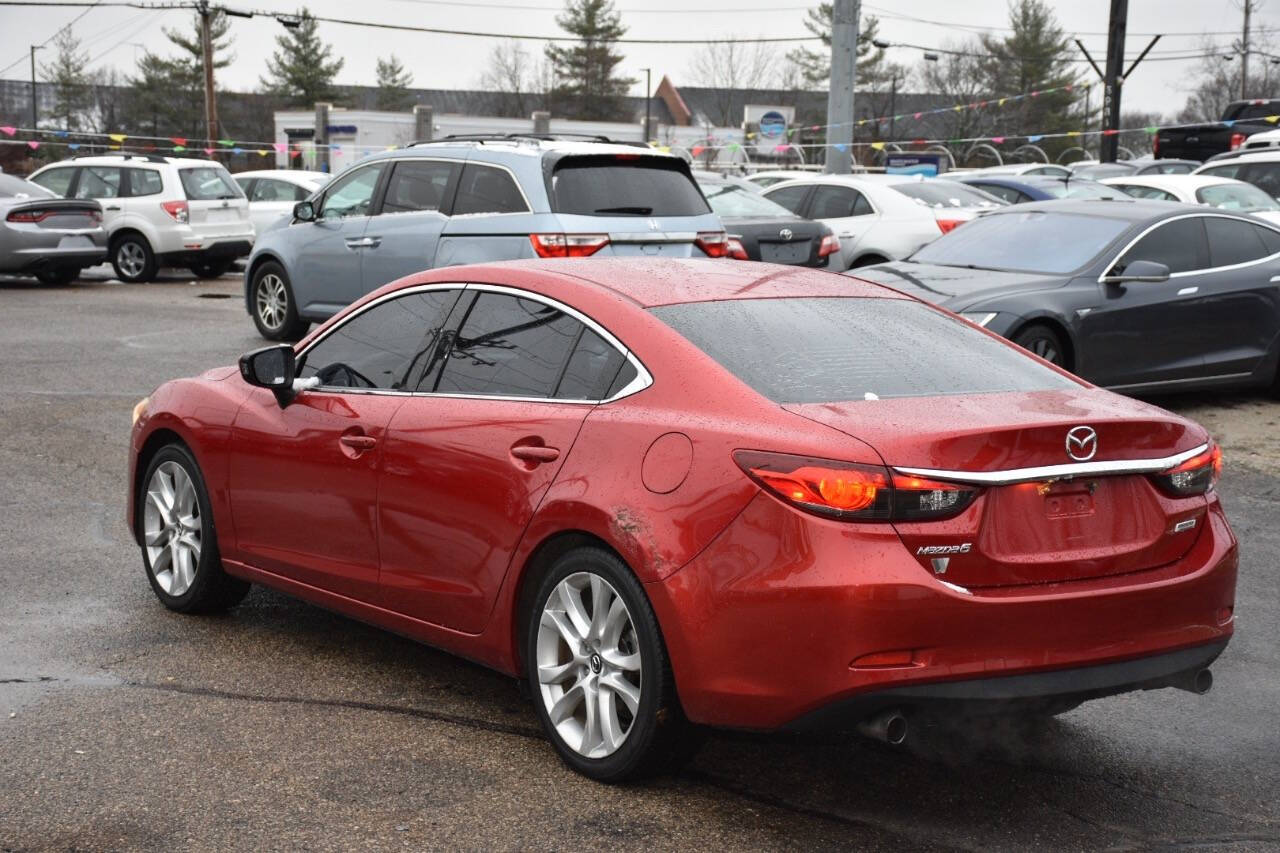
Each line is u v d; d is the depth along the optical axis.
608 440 4.05
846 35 23.62
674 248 11.16
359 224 12.49
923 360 4.30
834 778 4.18
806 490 3.58
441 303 4.88
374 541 4.79
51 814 3.82
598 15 92.62
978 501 3.62
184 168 21.12
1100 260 10.13
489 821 3.81
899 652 3.52
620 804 3.94
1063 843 3.75
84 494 7.84
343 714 4.65
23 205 19.52
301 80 89.38
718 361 4.04
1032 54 80.44
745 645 3.65
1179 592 3.86
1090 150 80.75
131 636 5.48
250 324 15.47
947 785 4.14
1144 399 11.18
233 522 5.45
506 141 11.55
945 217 16.45
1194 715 4.79
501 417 4.39
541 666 4.22
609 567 3.96
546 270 4.66
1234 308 10.60
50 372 12.03
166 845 3.63
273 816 3.83
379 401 4.86
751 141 54.97
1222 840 3.79
